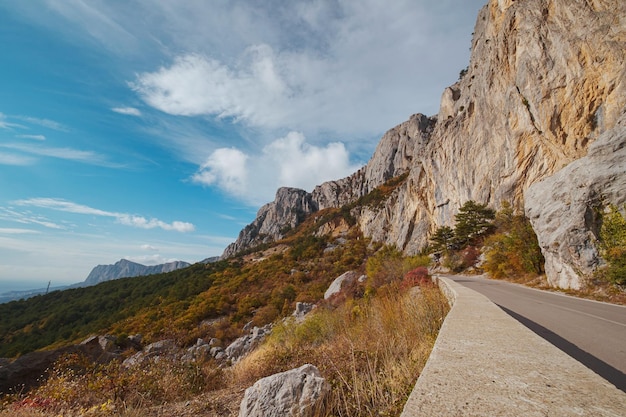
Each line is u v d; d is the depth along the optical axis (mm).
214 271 90812
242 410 3633
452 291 10078
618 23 23625
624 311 8984
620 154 14680
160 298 62969
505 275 25578
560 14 29672
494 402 1765
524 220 25234
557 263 16719
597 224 14562
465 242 45219
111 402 5117
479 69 50562
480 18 58188
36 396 5410
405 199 77750
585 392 1880
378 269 27000
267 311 39031
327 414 3283
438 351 2873
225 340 31516
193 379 6742
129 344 20531
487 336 3461
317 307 23250
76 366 6227
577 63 27047
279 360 6852
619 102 23266
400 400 3184
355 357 5199
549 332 5980
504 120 39312
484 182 45625
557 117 29828
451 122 59500
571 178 16859
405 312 7547
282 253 106500
